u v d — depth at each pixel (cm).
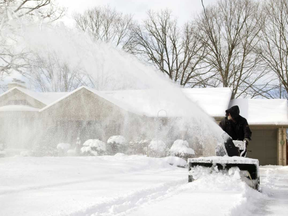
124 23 4131
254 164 561
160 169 1099
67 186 592
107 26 3994
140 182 658
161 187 574
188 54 4094
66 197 454
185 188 527
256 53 3638
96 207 383
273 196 532
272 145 2356
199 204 384
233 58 3866
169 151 1922
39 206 389
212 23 3897
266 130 2373
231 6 3797
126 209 377
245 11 3728
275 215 363
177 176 805
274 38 3538
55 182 648
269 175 1070
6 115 2588
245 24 3747
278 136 2245
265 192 571
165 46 4206
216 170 582
